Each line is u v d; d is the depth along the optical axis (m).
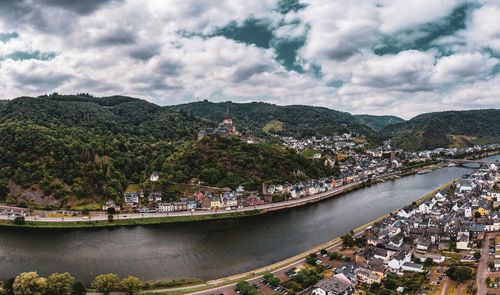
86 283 195.25
